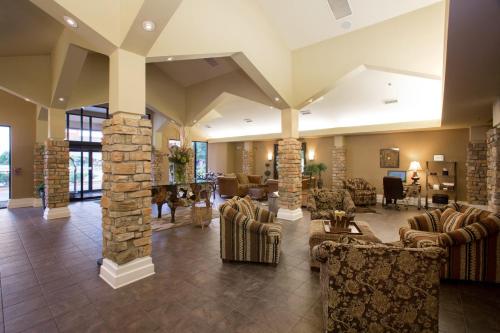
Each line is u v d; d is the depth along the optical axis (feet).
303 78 17.88
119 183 9.16
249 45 14.26
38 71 17.70
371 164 29.86
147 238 9.87
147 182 9.89
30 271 10.18
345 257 5.91
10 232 15.66
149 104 22.80
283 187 19.39
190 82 25.02
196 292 8.58
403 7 13.42
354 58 15.48
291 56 18.37
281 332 6.60
